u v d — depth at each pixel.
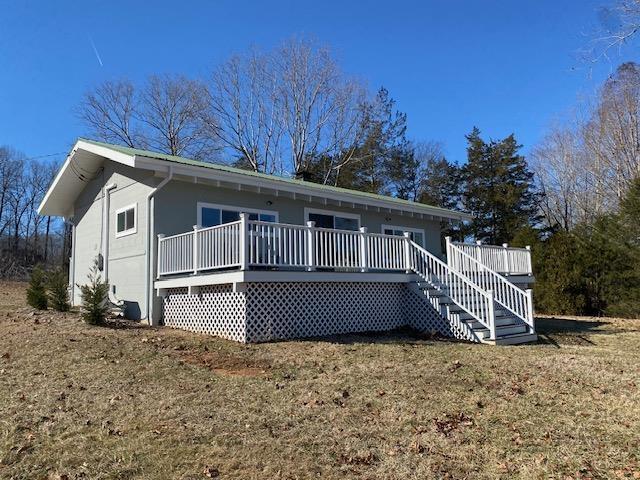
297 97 37.12
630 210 19.08
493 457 4.39
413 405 5.78
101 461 4.05
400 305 12.77
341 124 38.09
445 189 41.88
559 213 37.19
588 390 6.66
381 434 4.85
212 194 12.87
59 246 45.03
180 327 11.47
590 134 30.66
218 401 5.73
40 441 4.41
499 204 38.00
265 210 13.84
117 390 6.02
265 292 10.15
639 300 18.39
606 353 9.68
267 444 4.50
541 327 14.64
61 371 6.83
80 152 14.40
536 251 21.52
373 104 39.25
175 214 12.27
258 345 9.32
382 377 7.04
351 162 38.12
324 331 11.12
